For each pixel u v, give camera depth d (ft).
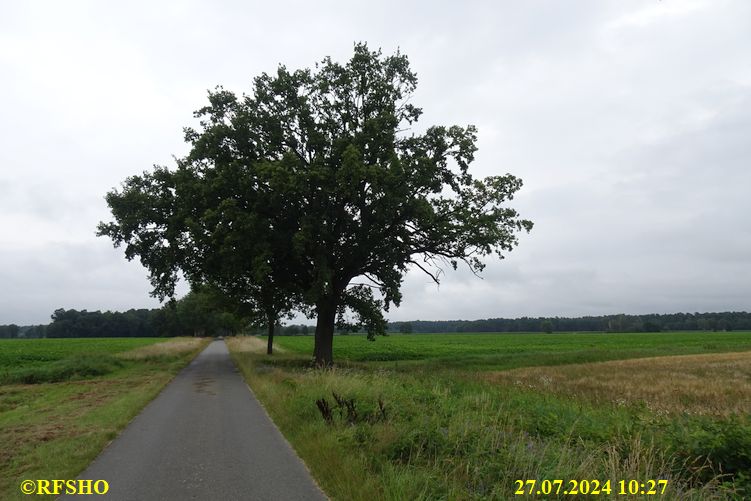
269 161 81.10
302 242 76.64
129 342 280.92
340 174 76.54
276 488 20.80
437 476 20.16
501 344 246.27
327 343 94.94
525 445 23.44
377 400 33.63
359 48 93.56
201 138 87.97
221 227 76.89
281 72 91.30
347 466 21.56
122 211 90.53
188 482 21.63
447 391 43.42
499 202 92.32
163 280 92.63
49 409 42.06
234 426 33.99
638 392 61.05
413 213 86.28
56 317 476.13
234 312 122.93
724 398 54.85
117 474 22.89
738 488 20.01
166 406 43.19
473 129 92.07
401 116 97.45
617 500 17.67
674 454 23.12
